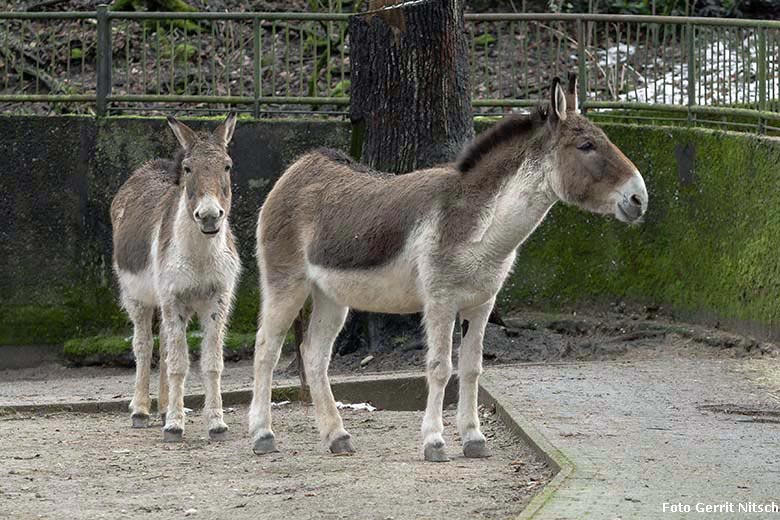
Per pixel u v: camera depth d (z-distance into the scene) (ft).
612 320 56.08
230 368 56.59
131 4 75.97
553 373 46.01
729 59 55.52
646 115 59.36
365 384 46.88
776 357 48.37
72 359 59.26
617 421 37.17
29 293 59.62
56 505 30.81
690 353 51.13
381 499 30.04
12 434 41.60
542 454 33.50
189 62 72.64
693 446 33.68
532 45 73.10
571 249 57.57
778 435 35.29
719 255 52.75
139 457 37.09
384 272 34.58
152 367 57.57
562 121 32.91
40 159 59.36
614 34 75.10
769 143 49.57
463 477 32.35
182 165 39.27
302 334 38.37
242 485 32.58
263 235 37.47
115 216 47.26
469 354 35.09
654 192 55.98
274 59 59.82
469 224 33.40
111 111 60.54
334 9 75.15
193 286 39.83
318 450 37.35
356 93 51.90
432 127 50.96
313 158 37.83
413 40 50.67
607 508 26.91
